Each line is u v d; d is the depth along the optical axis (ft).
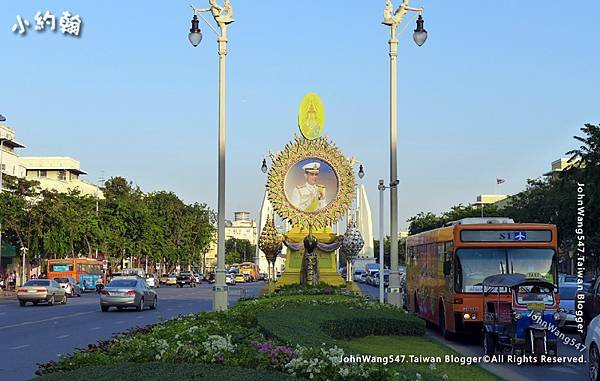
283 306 72.23
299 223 134.41
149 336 44.57
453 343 75.97
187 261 407.64
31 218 247.70
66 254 271.90
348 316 68.80
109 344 40.32
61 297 160.86
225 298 89.66
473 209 326.85
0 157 242.58
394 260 93.50
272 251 138.21
